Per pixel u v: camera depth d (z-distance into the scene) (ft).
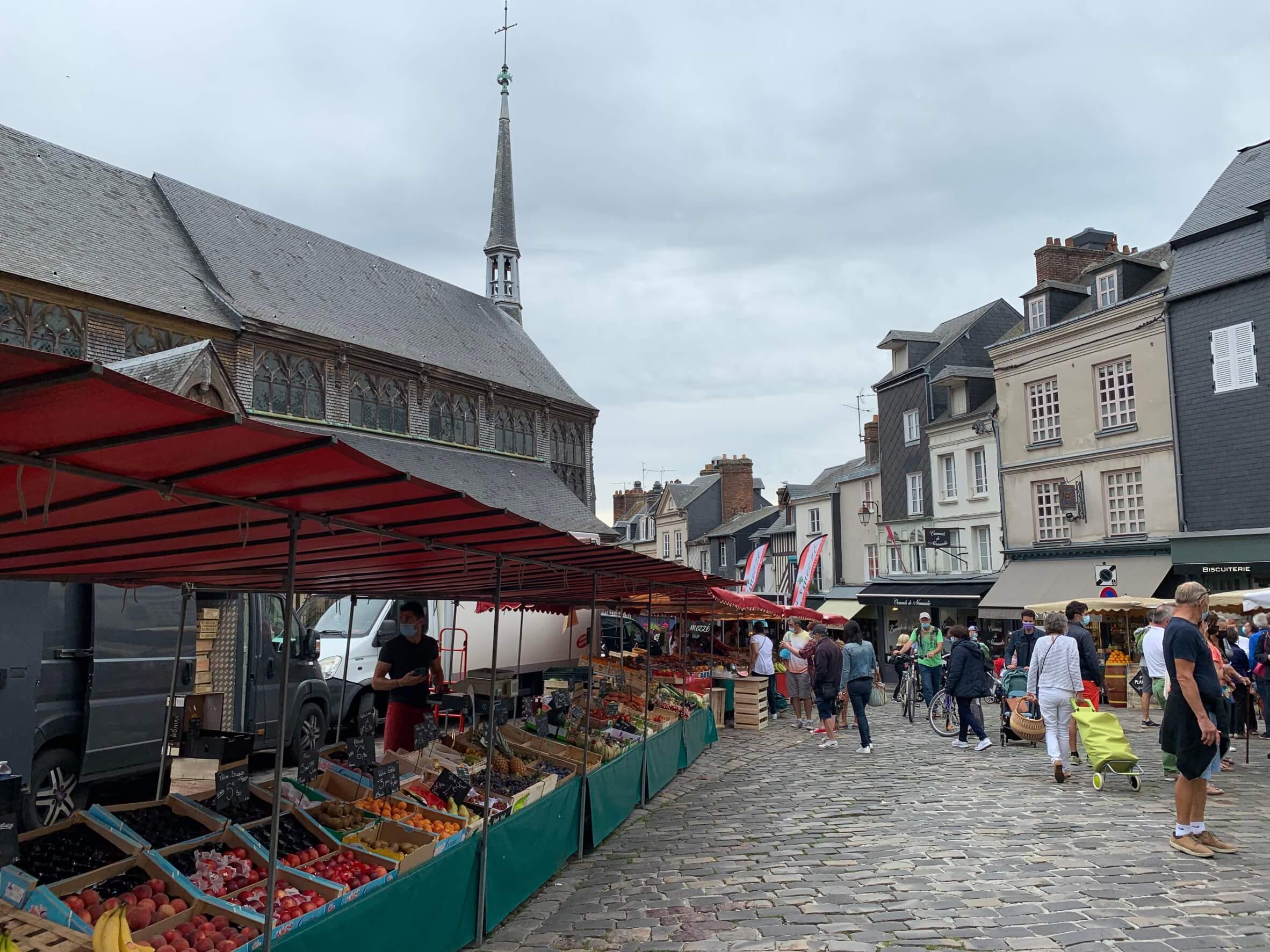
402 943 14.32
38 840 13.69
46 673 23.67
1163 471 76.18
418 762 22.39
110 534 11.62
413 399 124.36
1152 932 16.30
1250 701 36.06
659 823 27.37
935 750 41.55
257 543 13.10
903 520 112.16
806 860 22.16
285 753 35.68
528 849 19.72
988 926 16.88
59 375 5.93
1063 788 30.78
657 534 217.36
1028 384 90.79
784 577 147.02
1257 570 67.67
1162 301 75.92
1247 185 73.26
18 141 96.78
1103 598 69.67
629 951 16.26
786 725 55.01
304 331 106.42
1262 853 21.58
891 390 116.37
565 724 30.30
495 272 179.93
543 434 148.25
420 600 31.76
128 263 94.63
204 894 12.42
